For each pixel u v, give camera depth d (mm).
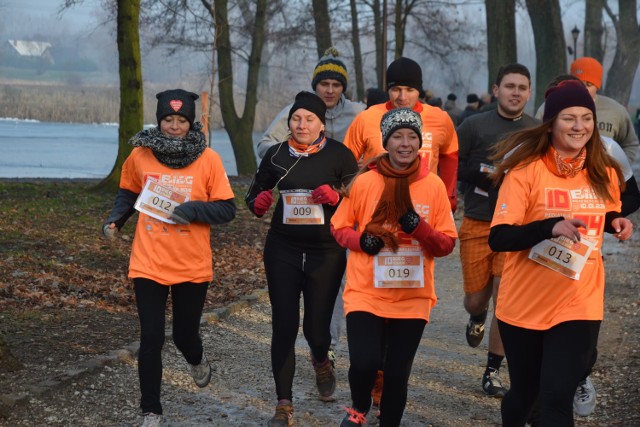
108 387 6742
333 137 7719
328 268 6176
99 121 56969
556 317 4840
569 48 42750
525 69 7102
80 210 15094
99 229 13328
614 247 14531
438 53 39344
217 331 8727
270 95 52469
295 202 6160
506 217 4871
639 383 6938
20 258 10852
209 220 5863
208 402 6648
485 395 7008
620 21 51125
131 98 17625
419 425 6277
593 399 5941
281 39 34344
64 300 9188
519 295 4949
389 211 5324
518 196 4906
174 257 5871
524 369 4996
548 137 4934
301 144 6242
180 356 7746
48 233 12609
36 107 56812
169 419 6246
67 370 6855
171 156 5883
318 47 29656
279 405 6027
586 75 7551
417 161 5434
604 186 4895
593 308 4844
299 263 6195
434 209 5469
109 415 6223
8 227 12734
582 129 4766
